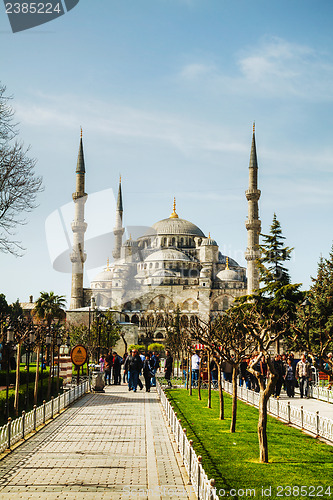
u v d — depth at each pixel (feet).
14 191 84.43
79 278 459.73
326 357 56.90
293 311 174.81
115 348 387.14
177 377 185.16
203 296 489.67
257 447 59.47
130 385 128.57
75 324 387.55
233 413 69.67
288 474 47.37
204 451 56.90
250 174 416.87
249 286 403.13
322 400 109.70
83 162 466.70
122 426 74.02
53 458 53.11
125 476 46.34
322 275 244.83
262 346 55.52
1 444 54.60
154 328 438.40
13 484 43.60
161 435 66.74
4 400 83.05
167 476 46.42
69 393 99.81
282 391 132.77
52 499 39.52
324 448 59.57
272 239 208.13
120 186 491.31
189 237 588.09
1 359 121.90
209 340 89.20
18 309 493.36
